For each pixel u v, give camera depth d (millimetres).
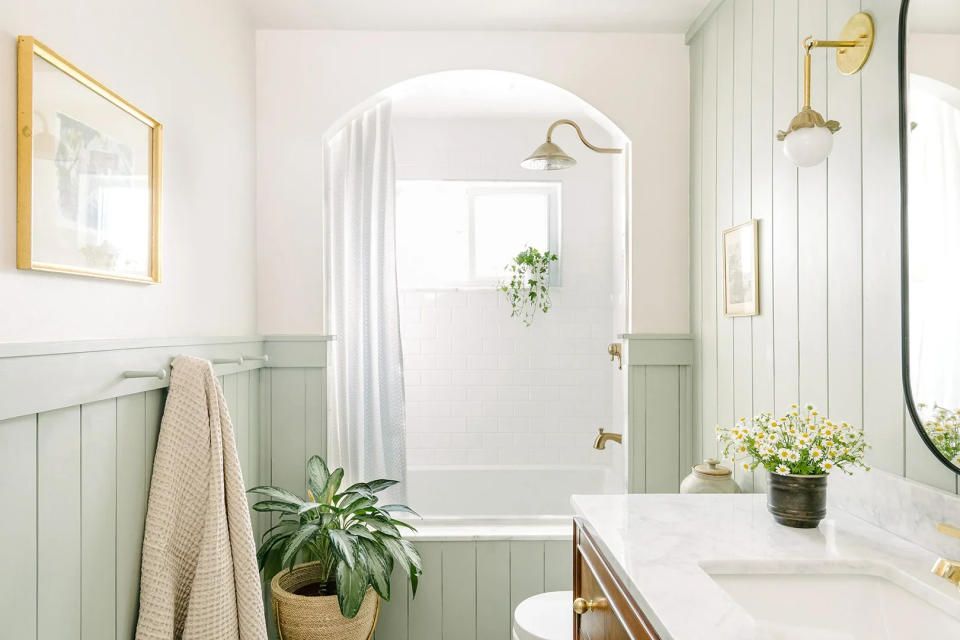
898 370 1287
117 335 1368
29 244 1050
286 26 2424
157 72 1576
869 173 1379
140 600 1440
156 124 1523
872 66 1367
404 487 2551
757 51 1904
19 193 1043
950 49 1123
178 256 1699
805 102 1350
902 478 1274
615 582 1202
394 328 2570
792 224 1696
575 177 3717
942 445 1140
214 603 1481
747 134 1972
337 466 2518
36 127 1077
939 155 1147
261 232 2441
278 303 2445
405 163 3648
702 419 2344
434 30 2467
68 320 1188
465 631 2385
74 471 1200
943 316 1133
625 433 2523
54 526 1140
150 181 1512
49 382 1098
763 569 1151
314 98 2455
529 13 2332
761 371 1871
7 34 1023
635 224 2490
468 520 2527
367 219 2562
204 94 1895
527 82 2564
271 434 2430
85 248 1229
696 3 2252
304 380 2438
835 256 1503
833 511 1483
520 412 3729
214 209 1978
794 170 1688
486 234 3738
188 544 1526
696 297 2412
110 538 1330
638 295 2484
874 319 1361
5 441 1007
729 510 1483
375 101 2543
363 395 2553
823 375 1553
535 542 2391
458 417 3719
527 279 3691
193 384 1538
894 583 1112
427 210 3721
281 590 1996
